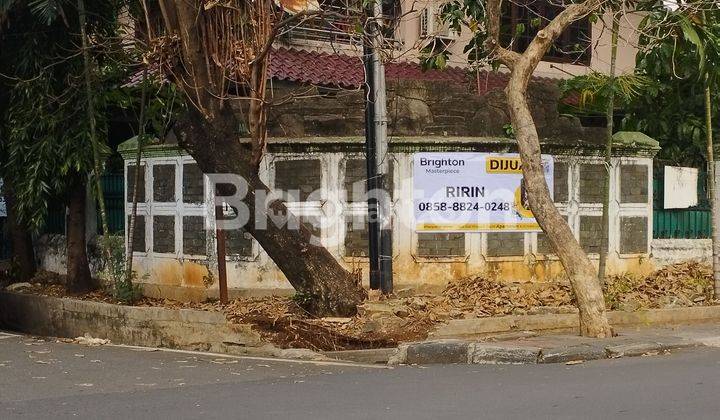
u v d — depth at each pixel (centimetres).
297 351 1159
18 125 1477
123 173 1575
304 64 1758
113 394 900
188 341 1241
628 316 1300
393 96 1409
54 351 1205
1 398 882
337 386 923
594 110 1669
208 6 1204
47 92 1463
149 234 1503
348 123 1416
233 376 1007
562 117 1475
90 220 1609
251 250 1392
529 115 1170
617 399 818
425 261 1394
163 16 1250
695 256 1597
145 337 1286
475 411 779
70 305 1420
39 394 902
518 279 1436
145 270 1513
